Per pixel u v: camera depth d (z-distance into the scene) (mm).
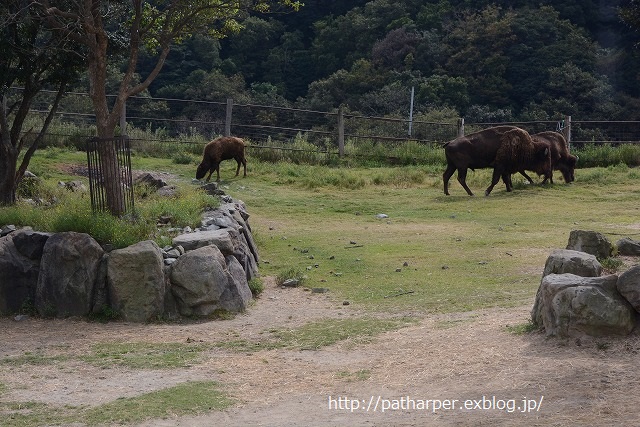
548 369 7137
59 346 9523
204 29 15578
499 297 10742
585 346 7621
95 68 12961
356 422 6363
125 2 15773
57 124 27031
